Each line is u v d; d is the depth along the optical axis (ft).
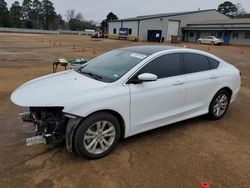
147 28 156.97
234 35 133.39
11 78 28.12
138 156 11.93
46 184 9.71
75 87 11.53
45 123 11.17
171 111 14.05
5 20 307.37
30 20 331.77
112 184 9.84
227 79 16.71
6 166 10.72
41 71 33.24
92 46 88.84
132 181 10.07
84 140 10.96
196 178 10.42
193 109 15.28
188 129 15.35
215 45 122.62
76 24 327.47
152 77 11.81
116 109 11.50
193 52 15.26
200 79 15.06
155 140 13.66
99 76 12.73
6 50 61.72
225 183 10.18
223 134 14.84
